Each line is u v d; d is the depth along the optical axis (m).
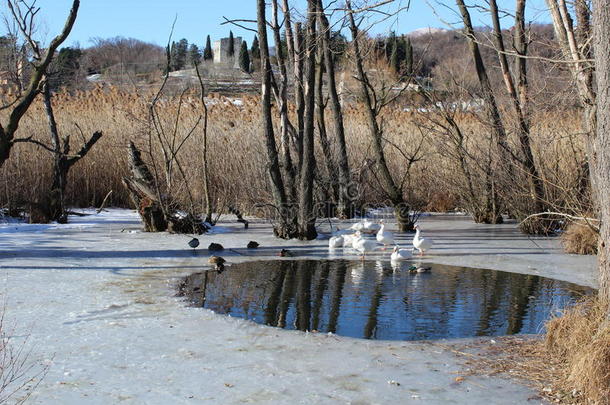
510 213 21.83
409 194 23.08
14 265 12.16
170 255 13.95
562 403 6.05
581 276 12.15
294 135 19.11
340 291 10.80
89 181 24.33
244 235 17.52
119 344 7.55
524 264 13.38
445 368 6.96
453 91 21.86
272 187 17.02
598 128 6.96
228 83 41.94
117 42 67.00
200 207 21.14
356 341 7.91
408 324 8.75
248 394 6.14
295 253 14.73
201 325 8.45
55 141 19.88
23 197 20.41
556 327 7.45
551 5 12.85
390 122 26.05
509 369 6.94
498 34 18.11
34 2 16.95
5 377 6.39
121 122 24.62
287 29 21.86
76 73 43.66
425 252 14.98
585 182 17.09
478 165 19.89
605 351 6.12
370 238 17.39
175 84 39.34
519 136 17.89
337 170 22.94
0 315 8.59
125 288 10.48
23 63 22.70
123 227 18.69
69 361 6.94
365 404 5.96
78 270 11.88
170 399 6.00
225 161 22.62
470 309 9.62
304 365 6.99
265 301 10.01
